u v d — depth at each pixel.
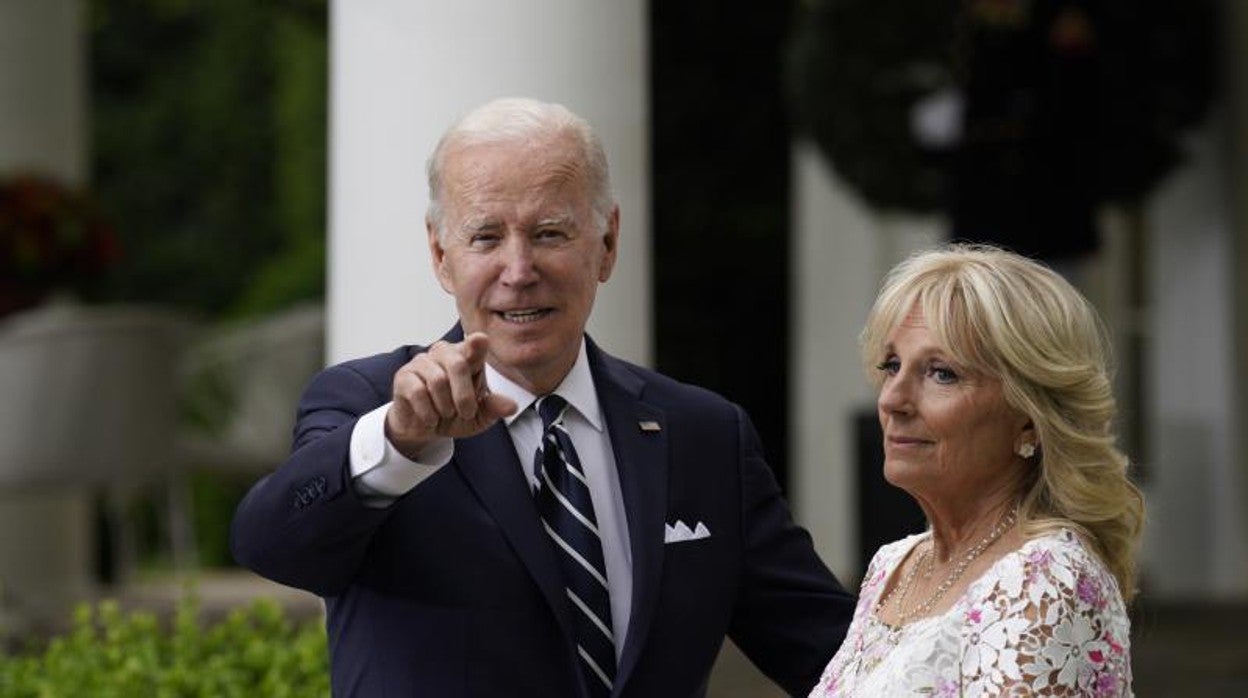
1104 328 8.37
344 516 8.45
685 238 30.78
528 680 8.82
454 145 8.88
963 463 8.14
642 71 12.70
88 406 22.19
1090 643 7.76
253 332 25.91
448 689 8.79
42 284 24.38
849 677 8.41
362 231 12.62
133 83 44.06
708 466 9.48
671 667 9.14
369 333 12.59
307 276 42.12
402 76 12.45
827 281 28.28
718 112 30.59
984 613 7.82
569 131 8.87
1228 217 25.00
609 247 9.21
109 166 43.59
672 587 9.19
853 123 23.95
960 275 8.16
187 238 43.59
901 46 23.69
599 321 12.70
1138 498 8.25
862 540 23.59
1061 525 8.04
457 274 8.85
